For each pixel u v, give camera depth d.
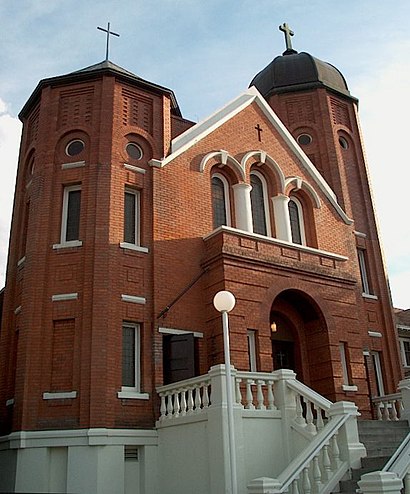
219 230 16.73
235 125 19.81
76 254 15.76
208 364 15.88
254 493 9.52
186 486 12.99
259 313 16.31
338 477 11.09
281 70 25.23
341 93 25.03
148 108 18.33
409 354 27.59
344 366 17.86
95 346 14.52
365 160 24.70
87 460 13.48
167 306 15.98
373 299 21.75
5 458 14.45
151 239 16.52
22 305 15.41
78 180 16.73
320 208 20.66
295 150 20.98
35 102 18.97
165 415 14.41
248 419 12.76
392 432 14.74
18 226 18.00
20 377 14.55
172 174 17.64
